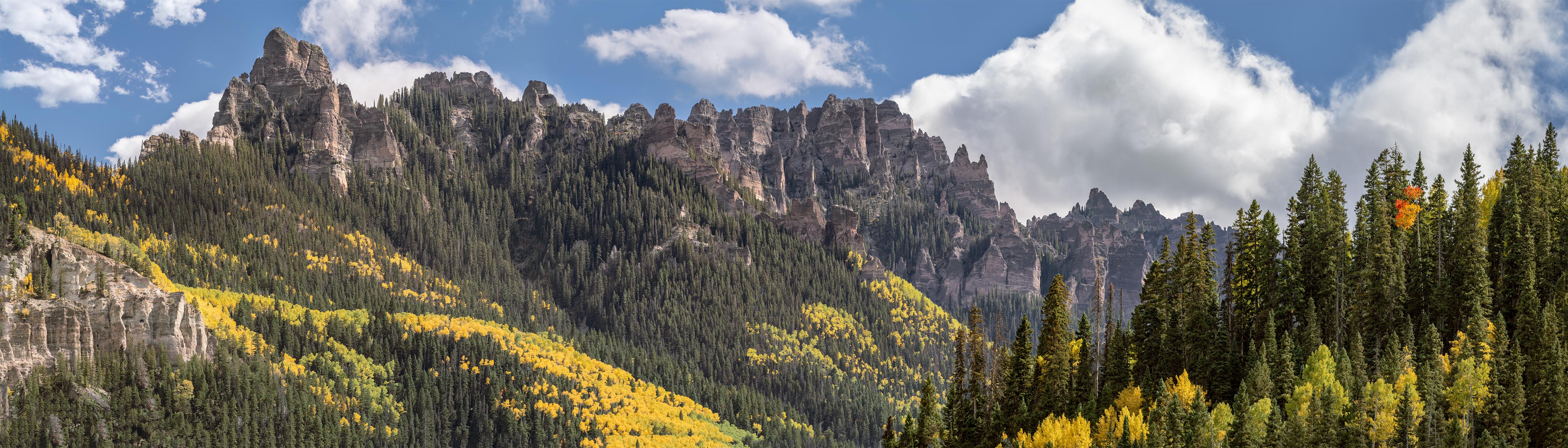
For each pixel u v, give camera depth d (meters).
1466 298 142.50
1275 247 161.25
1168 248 167.12
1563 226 155.88
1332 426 116.19
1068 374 161.88
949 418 167.25
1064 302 167.00
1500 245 155.00
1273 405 125.56
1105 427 134.62
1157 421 126.69
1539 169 162.62
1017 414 159.88
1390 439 114.06
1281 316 155.50
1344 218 162.62
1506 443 109.31
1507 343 128.88
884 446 174.38
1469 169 165.75
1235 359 146.62
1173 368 152.50
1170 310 162.00
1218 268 163.88
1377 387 116.88
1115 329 166.88
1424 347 132.00
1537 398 118.81
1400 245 156.50
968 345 168.88
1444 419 115.25
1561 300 136.62
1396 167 169.88
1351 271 156.62
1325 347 131.38
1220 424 123.56
